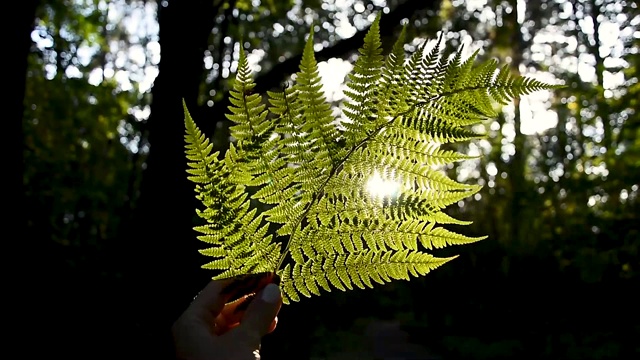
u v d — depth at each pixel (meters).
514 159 13.07
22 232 4.44
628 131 8.60
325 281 1.15
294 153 1.11
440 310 10.36
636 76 8.15
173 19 5.52
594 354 7.27
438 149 1.08
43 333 3.92
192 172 1.10
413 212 1.10
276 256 1.16
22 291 4.12
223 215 1.12
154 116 5.41
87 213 7.24
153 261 4.96
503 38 12.43
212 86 9.90
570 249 8.80
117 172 8.91
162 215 5.12
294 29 11.45
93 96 8.95
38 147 7.18
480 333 9.59
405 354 9.70
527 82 1.03
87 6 10.49
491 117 1.06
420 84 1.06
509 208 11.24
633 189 8.41
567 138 14.58
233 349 1.12
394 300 13.48
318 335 9.86
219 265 1.16
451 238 1.10
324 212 1.13
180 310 4.84
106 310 4.37
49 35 8.77
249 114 1.09
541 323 8.59
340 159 1.11
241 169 1.11
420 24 8.83
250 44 10.52
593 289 8.31
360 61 1.07
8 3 4.43
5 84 4.43
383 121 1.09
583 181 8.66
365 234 1.13
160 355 4.19
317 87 1.09
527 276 9.03
